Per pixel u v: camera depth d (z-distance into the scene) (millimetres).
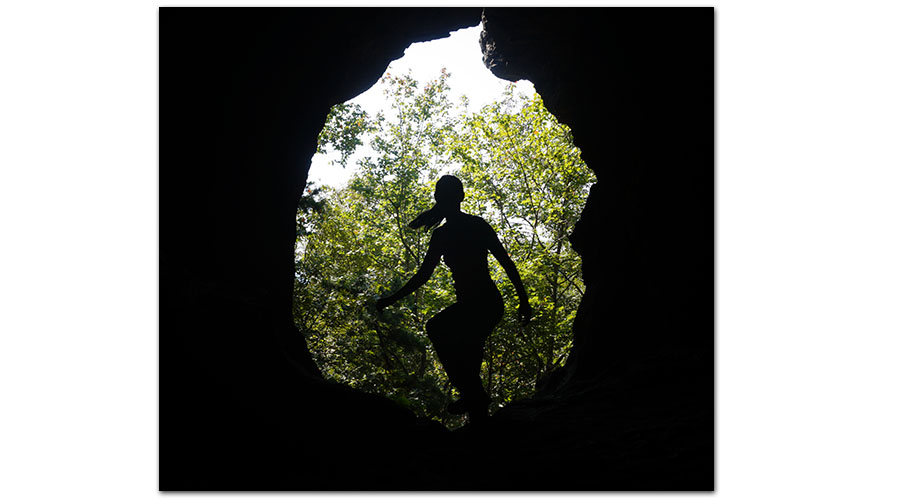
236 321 3838
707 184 6473
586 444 3684
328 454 3201
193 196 5191
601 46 8906
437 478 2984
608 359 7484
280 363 3871
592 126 9688
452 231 4203
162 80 4836
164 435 3045
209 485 2725
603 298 8156
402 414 4078
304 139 7703
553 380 8625
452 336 4012
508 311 16781
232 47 5980
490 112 19625
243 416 3258
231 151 5938
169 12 4969
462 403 4023
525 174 19344
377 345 21750
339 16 7629
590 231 9289
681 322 6562
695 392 5000
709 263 6336
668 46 7277
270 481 2803
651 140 7766
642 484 2898
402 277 20688
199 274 4930
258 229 6328
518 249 18344
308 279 22656
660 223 7328
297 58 7203
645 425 4125
